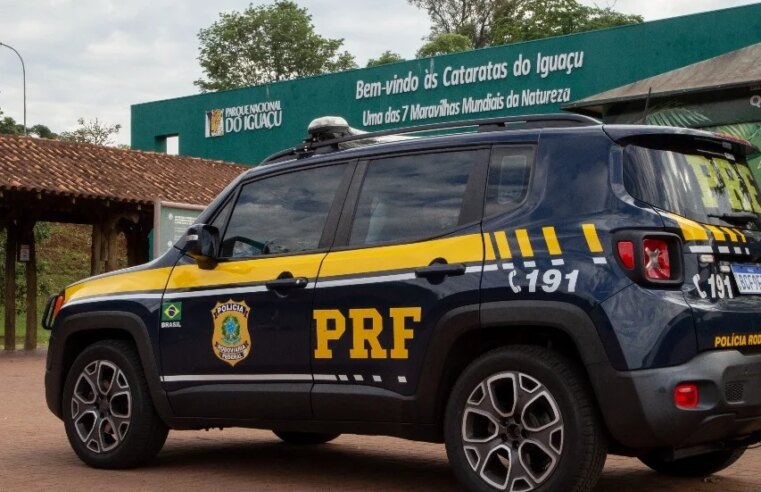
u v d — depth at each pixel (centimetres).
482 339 550
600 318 491
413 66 2469
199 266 661
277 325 611
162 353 666
